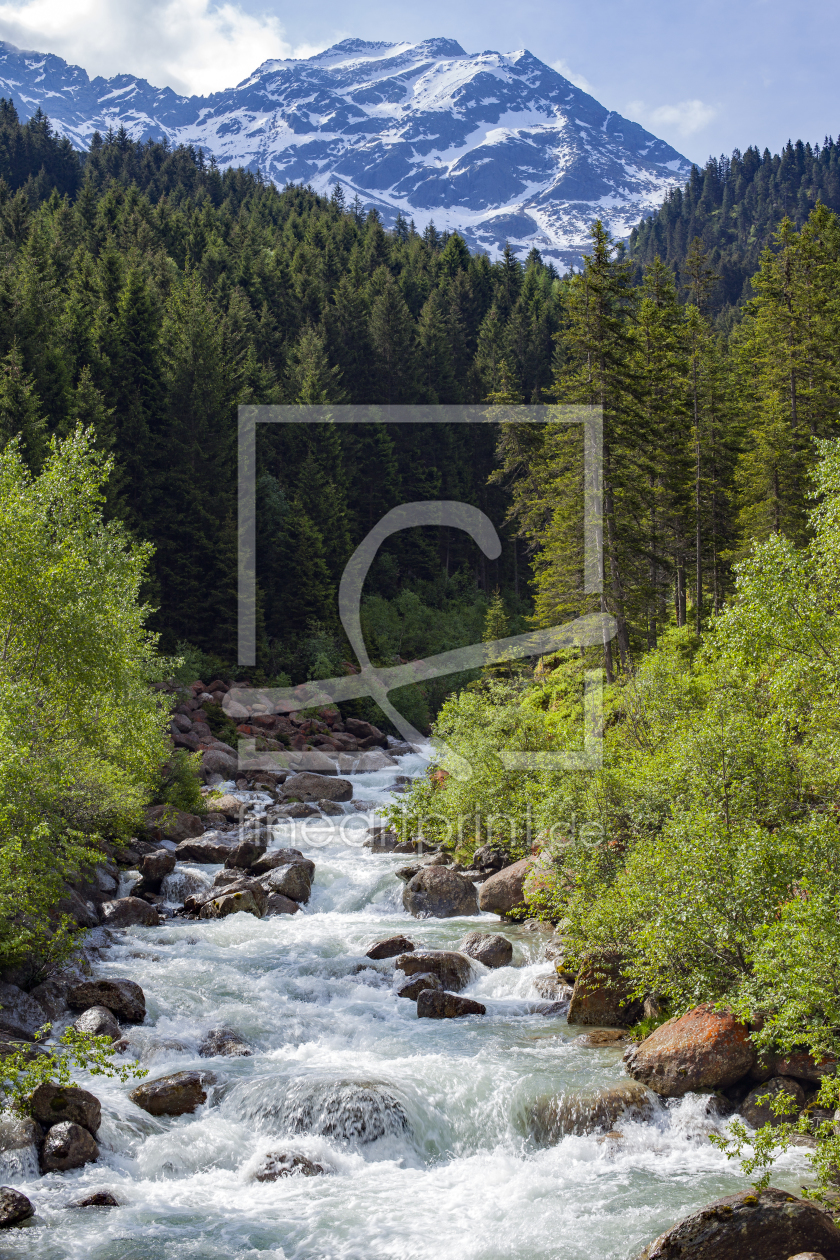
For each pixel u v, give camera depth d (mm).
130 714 18219
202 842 26828
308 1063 13398
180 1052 13820
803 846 11414
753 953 11336
